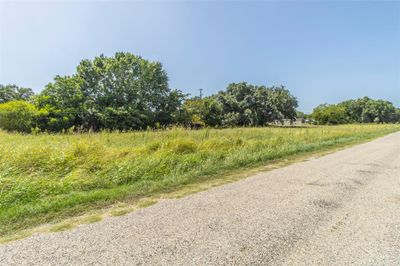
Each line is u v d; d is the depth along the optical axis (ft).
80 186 16.03
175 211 12.16
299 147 36.27
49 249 8.47
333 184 17.37
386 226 10.50
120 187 16.40
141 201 13.79
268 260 7.84
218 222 10.79
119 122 102.63
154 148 25.75
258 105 167.53
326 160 27.91
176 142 27.45
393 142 51.93
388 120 281.95
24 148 19.12
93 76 109.70
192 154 25.18
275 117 170.50
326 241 9.14
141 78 121.60
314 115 235.40
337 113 220.64
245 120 152.46
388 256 8.14
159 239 9.21
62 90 96.84
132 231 9.90
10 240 9.20
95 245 8.75
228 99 158.20
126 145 29.19
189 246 8.70
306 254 8.22
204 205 13.03
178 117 122.21
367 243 9.02
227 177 19.53
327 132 62.08
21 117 79.00
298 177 19.54
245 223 10.69
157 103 123.44
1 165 16.16
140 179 18.37
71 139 25.73
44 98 90.94
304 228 10.23
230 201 13.66
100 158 19.76
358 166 24.38
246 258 7.94
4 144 21.11
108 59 116.88
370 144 47.34
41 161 17.80
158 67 125.08
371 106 268.41
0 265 7.47
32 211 11.93
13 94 165.68
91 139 26.84
